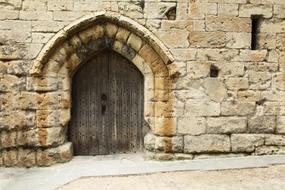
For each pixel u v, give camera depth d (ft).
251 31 23.25
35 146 21.67
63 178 19.20
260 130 23.38
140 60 22.63
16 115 21.45
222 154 23.15
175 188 17.72
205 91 22.76
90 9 21.74
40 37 21.44
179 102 22.58
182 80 22.54
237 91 23.07
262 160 22.34
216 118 22.91
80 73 23.62
